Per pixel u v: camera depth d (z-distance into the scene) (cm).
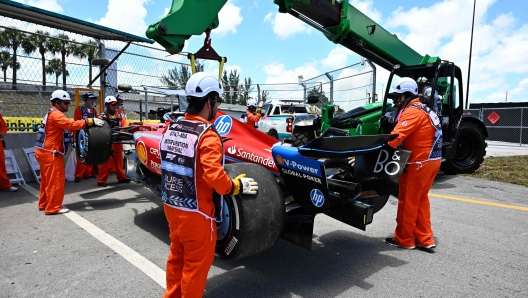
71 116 1179
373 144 317
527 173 815
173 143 231
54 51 870
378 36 670
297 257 359
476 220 482
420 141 360
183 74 1031
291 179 300
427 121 356
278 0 504
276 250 377
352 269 331
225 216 267
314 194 282
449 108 694
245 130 370
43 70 870
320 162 272
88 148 484
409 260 354
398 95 384
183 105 615
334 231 439
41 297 277
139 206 543
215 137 221
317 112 1495
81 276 311
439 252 374
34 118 1054
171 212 229
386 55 702
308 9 552
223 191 220
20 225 447
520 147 1543
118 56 838
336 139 277
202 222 223
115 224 455
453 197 611
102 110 904
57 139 491
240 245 254
